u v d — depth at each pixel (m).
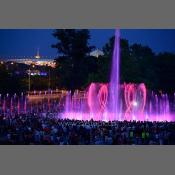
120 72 86.81
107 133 40.66
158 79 89.06
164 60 89.62
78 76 95.38
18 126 42.97
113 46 89.31
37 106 85.94
